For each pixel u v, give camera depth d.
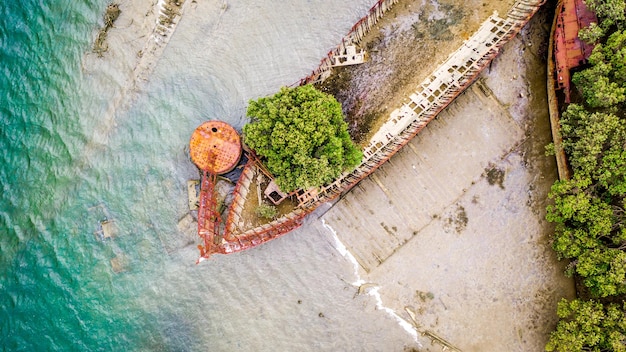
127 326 36.81
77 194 37.97
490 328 35.47
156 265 37.03
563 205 31.70
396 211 36.31
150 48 38.66
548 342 34.22
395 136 35.69
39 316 37.12
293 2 38.66
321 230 36.59
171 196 37.31
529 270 35.50
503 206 35.94
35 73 39.16
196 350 36.34
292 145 31.61
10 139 38.66
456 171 36.16
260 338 36.12
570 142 32.41
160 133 38.00
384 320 35.91
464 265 35.84
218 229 36.41
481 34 35.78
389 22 37.00
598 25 33.06
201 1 38.69
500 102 36.09
